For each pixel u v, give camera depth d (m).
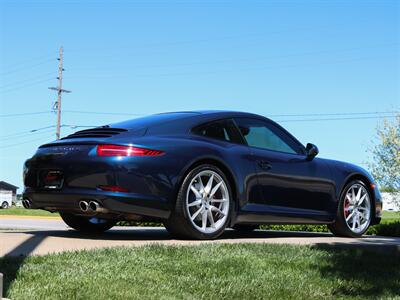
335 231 6.81
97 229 6.49
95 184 4.97
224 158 5.51
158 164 5.05
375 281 4.11
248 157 5.74
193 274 3.73
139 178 4.96
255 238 6.04
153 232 6.81
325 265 4.44
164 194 5.06
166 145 5.18
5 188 81.06
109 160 4.95
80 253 4.04
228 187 5.51
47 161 5.32
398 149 21.78
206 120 5.70
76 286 3.19
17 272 3.40
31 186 5.49
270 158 5.95
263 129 6.19
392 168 21.75
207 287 3.49
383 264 4.80
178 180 5.14
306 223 6.31
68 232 6.26
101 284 3.27
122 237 5.67
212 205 5.46
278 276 3.89
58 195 5.17
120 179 4.91
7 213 26.12
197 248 4.48
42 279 3.29
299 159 6.28
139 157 4.99
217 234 5.41
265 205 5.84
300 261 4.43
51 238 4.96
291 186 6.09
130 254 4.09
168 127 5.45
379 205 7.23
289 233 7.44
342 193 6.70
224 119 5.85
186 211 5.17
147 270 3.69
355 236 6.87
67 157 5.16
